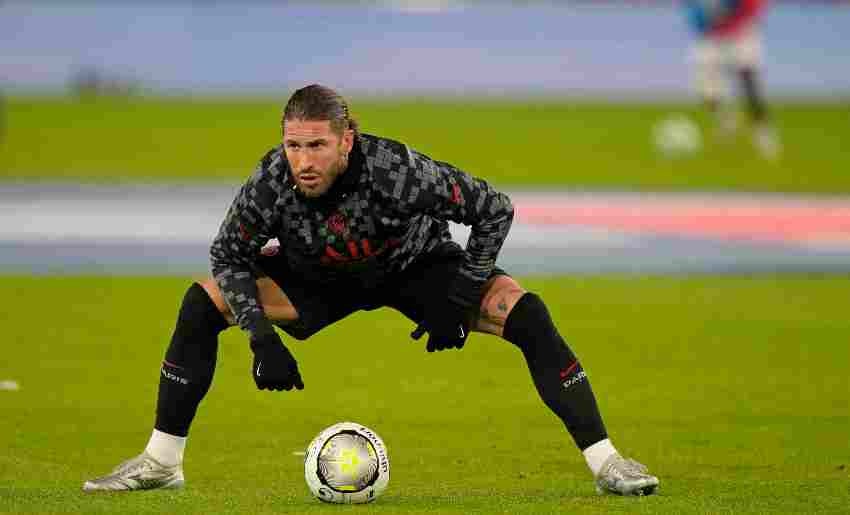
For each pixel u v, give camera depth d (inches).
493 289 882.1
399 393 1331.2
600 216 2888.8
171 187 3395.7
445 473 991.6
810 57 7199.8
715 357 1517.0
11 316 1755.7
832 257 2364.7
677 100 5757.9
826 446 1082.7
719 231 2672.2
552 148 4114.2
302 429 1163.9
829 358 1512.1
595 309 1857.8
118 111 5118.1
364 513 811.4
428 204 821.2
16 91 6200.8
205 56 7495.1
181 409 888.9
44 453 1053.8
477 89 6417.3
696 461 1026.7
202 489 910.4
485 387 1363.2
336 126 789.9
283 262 890.7
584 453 879.1
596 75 6830.7
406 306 904.3
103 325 1701.5
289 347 1594.5
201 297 875.4
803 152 4003.4
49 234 2568.9
